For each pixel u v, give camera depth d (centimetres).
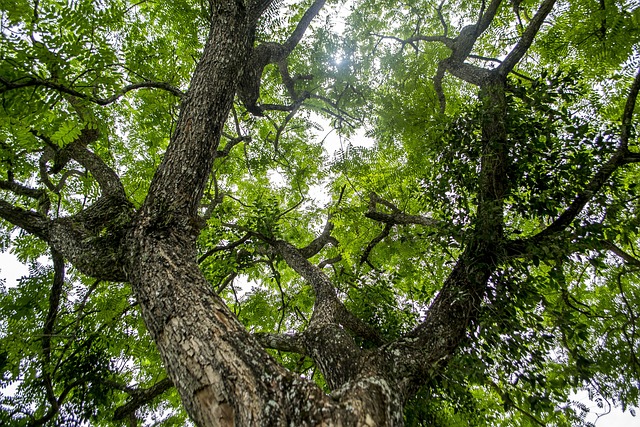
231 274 591
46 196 398
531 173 359
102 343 470
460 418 492
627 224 316
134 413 480
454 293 309
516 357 283
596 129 347
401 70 747
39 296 501
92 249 262
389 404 196
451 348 284
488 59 707
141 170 690
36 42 288
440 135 397
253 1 462
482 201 338
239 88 564
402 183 683
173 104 559
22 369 434
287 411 161
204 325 190
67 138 302
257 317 645
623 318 430
